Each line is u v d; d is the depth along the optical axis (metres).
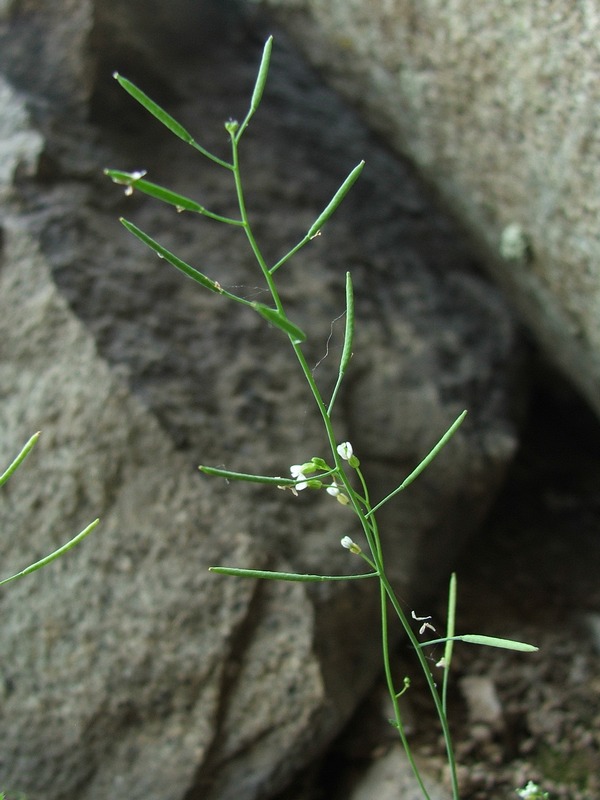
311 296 0.32
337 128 0.38
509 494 0.37
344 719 0.27
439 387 0.33
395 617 0.29
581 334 0.30
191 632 0.26
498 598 0.33
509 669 0.30
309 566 0.27
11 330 0.27
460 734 0.28
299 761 0.26
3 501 0.27
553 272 0.29
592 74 0.22
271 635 0.26
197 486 0.27
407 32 0.28
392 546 0.30
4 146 0.29
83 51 0.30
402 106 0.31
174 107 0.34
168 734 0.26
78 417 0.27
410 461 0.31
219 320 0.30
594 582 0.33
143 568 0.26
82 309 0.27
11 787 0.26
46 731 0.26
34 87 0.31
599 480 0.38
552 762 0.28
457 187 0.32
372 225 0.36
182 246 0.31
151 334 0.28
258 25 0.38
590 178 0.24
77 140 0.30
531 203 0.28
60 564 0.26
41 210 0.29
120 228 0.30
